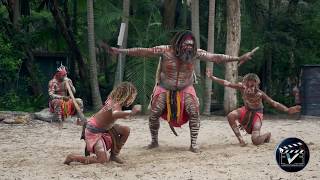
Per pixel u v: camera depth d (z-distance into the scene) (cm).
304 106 2297
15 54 2561
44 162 1139
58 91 1814
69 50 2947
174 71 1309
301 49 3047
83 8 3006
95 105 2520
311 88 2269
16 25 2650
